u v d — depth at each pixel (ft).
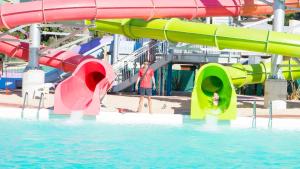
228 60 74.33
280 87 50.24
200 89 41.55
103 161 22.25
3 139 28.17
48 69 89.56
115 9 47.14
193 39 49.60
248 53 75.05
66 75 77.10
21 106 44.37
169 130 33.96
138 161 22.43
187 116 38.24
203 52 73.77
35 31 55.98
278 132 34.01
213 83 43.91
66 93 42.63
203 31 48.67
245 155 24.64
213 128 35.65
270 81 50.72
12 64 107.04
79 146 26.27
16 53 63.62
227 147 27.12
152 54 75.15
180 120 38.06
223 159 23.43
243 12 54.29
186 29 49.96
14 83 82.64
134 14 48.57
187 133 32.68
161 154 24.39
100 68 45.96
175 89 100.07
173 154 24.47
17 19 44.65
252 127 36.78
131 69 75.66
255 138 30.91
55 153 24.02
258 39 45.21
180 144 27.84
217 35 47.37
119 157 23.31
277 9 48.88
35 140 28.02
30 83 54.90
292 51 44.34
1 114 39.50
